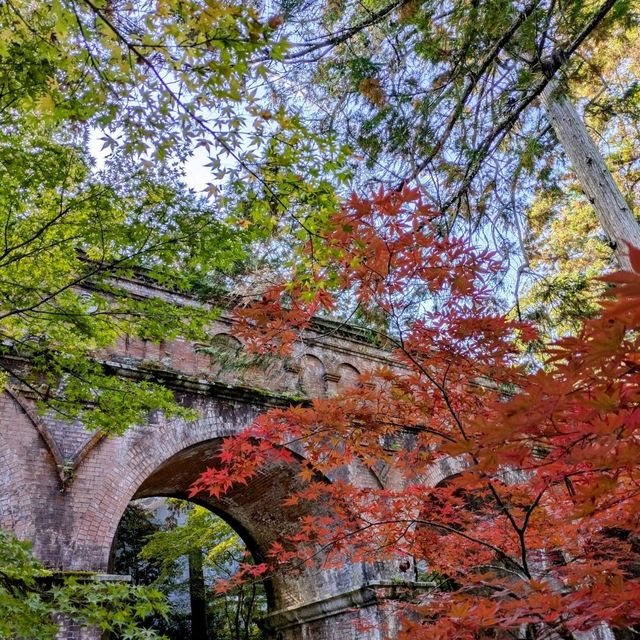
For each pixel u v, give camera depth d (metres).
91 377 6.46
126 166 5.24
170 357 10.66
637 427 2.09
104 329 6.39
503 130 6.77
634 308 1.66
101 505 8.85
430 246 4.25
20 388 8.74
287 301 5.52
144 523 20.25
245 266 6.71
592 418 2.32
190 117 3.82
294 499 5.83
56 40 4.15
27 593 4.26
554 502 5.02
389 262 4.28
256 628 19.39
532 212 9.38
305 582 12.66
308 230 4.48
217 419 10.57
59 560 8.18
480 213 7.05
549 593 3.38
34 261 5.59
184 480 12.18
